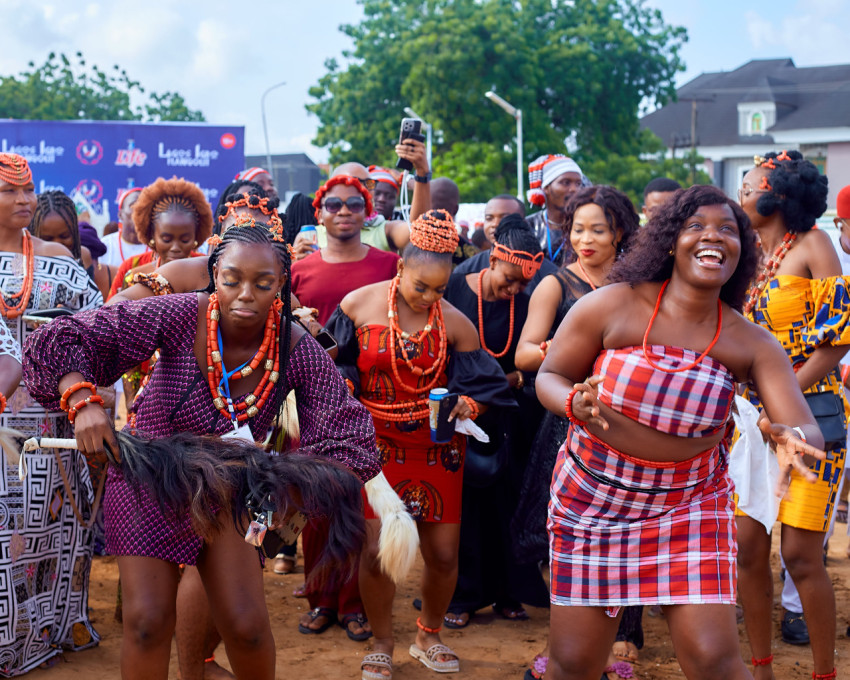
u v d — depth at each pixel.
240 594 3.24
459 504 4.66
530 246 5.02
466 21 39.53
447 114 39.66
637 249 3.32
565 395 3.27
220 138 20.48
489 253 5.49
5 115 58.00
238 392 3.41
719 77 59.50
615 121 43.62
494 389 4.59
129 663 3.18
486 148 38.34
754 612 4.34
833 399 4.49
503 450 5.01
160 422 3.39
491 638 5.23
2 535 4.24
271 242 3.31
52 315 4.32
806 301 4.48
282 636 5.16
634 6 45.50
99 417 3.09
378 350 4.54
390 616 4.60
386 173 7.49
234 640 3.24
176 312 3.33
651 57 43.78
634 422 3.24
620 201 4.59
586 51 41.53
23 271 4.44
